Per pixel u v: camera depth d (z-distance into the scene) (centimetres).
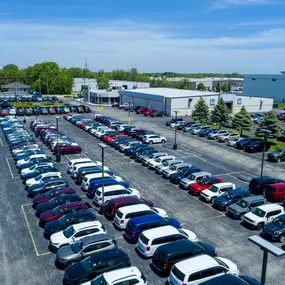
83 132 5894
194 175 3134
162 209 2647
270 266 1922
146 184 3278
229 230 2355
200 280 1595
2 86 14488
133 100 9200
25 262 1922
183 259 1788
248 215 2409
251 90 12481
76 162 3525
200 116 6888
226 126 6625
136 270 1608
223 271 1652
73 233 2042
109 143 4947
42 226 2348
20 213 2578
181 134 5725
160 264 1777
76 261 1842
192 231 2330
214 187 2869
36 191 2862
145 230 2047
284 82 11294
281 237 2175
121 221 2275
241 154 4462
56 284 1725
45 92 14475
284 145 4991
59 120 7119
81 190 3075
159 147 4794
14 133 5188
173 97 7650
